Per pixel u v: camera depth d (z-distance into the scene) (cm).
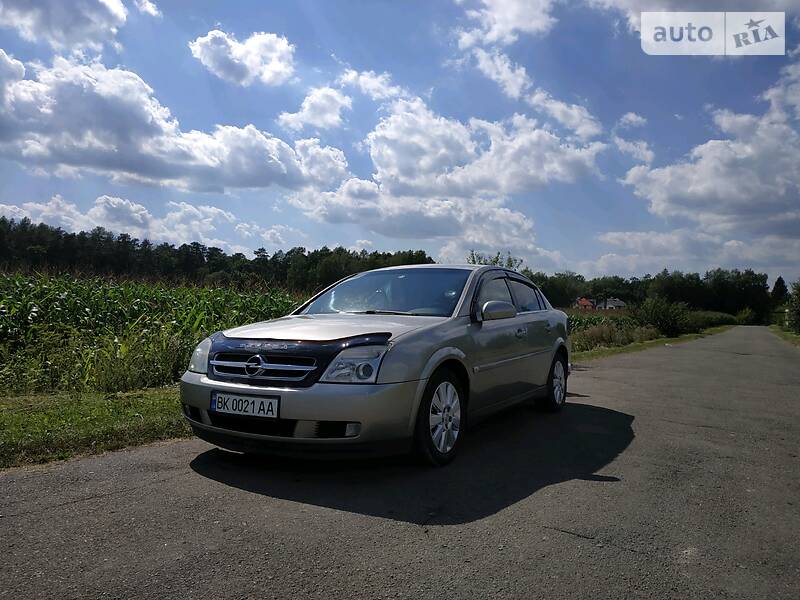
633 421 690
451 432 473
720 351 2336
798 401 900
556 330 727
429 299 546
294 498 375
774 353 2322
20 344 995
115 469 424
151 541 303
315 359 408
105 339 905
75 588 253
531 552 307
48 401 648
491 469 459
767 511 387
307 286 1600
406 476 430
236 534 316
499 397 569
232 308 1308
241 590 256
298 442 399
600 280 16200
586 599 261
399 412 414
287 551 297
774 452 555
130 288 1320
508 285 651
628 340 2980
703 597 268
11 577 261
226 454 472
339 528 329
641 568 295
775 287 15525
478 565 290
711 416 741
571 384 1049
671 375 1263
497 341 556
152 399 652
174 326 1044
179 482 399
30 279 1281
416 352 434
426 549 306
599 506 383
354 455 402
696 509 385
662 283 14075
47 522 324
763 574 294
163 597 248
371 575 275
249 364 423
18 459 435
